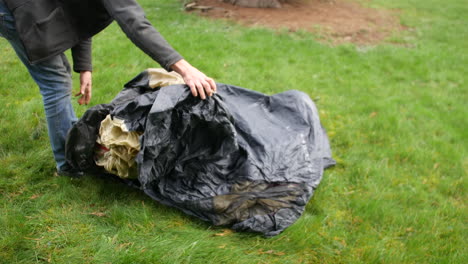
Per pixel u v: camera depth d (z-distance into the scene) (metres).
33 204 2.32
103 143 2.28
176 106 2.09
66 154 2.40
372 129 3.90
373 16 9.01
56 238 2.05
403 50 6.75
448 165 3.41
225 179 2.35
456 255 2.37
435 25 8.86
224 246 2.15
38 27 2.01
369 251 2.28
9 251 1.94
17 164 2.66
